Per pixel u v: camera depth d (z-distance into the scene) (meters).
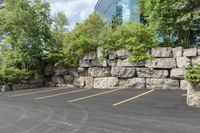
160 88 20.42
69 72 25.31
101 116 12.16
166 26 21.73
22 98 18.75
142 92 19.11
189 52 19.39
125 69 21.66
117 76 21.98
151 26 22.14
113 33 22.73
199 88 13.80
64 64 25.55
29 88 25.27
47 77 26.81
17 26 25.94
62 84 25.66
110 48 22.38
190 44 22.06
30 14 26.17
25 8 26.38
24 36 25.91
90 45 23.45
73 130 9.99
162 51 20.52
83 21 25.30
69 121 11.34
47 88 24.50
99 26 24.56
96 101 16.31
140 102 15.45
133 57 21.31
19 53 25.83
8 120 11.94
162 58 20.47
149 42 21.31
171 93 18.19
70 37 25.06
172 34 22.42
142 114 12.40
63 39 28.41
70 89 22.88
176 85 19.95
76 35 24.64
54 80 26.09
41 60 26.77
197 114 12.20
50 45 27.22
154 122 10.89
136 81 21.25
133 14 27.72
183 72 19.59
